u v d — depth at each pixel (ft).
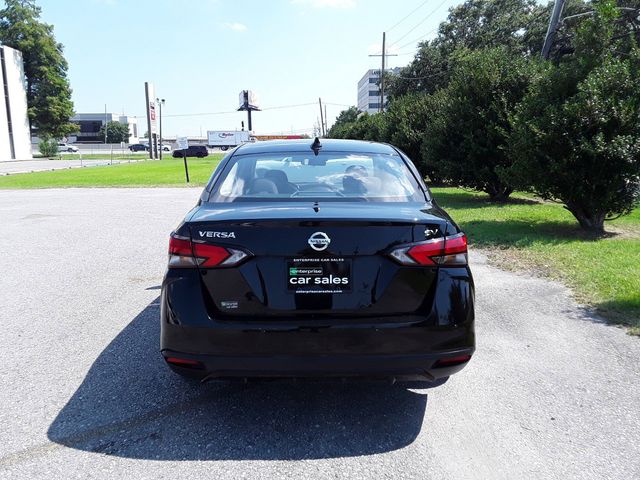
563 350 13.01
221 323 8.69
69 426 9.66
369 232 8.77
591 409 10.15
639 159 25.63
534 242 25.66
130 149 367.25
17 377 11.77
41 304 17.34
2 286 19.58
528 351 13.00
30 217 38.27
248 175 11.56
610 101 25.29
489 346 13.34
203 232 8.93
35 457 8.66
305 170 11.75
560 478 8.07
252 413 10.17
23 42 238.89
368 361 8.66
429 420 9.86
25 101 218.59
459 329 8.93
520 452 8.77
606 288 17.58
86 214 39.81
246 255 8.73
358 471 8.27
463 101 43.04
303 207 9.53
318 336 8.59
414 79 155.63
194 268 8.95
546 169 27.86
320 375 8.73
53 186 69.10
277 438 9.25
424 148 48.42
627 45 38.32
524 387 11.11
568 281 19.03
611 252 22.80
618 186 26.53
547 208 39.45
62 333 14.60
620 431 9.37
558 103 27.86
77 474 8.18
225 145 348.59
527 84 40.06
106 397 10.80
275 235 8.73
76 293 18.63
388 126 67.41
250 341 8.61
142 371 12.09
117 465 8.44
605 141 25.77
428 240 8.98
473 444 9.04
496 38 138.31
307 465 8.44
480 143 42.14
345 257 8.75
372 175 11.60
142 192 59.77
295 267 8.73
